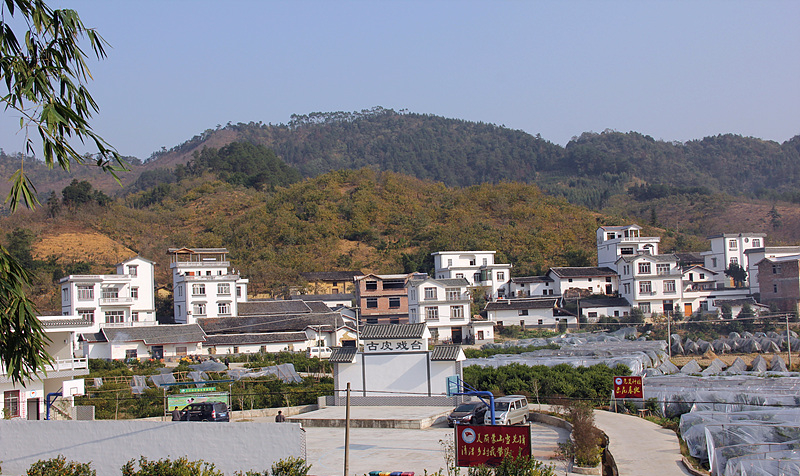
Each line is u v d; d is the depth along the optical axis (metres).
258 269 98.75
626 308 79.56
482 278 88.12
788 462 19.52
